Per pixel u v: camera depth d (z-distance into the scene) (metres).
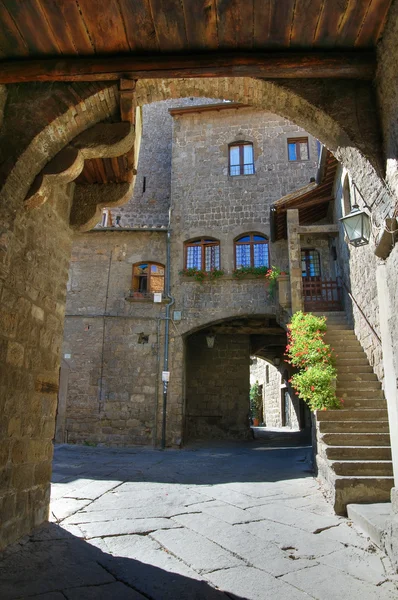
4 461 3.83
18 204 3.92
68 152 4.04
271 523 4.88
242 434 15.90
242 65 3.80
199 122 16.11
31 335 4.41
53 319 4.95
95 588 3.10
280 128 15.65
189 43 3.72
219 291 14.40
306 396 8.41
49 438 4.80
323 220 14.40
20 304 4.18
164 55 3.82
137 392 13.94
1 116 3.81
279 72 3.83
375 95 3.82
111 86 3.89
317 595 3.07
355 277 10.55
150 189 18.64
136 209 18.41
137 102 4.54
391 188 3.45
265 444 14.59
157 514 5.16
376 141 3.71
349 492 5.41
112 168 5.14
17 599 2.89
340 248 12.39
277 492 6.54
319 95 3.90
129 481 7.34
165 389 13.76
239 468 9.06
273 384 25.75
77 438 13.74
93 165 5.06
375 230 3.84
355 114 3.81
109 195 5.46
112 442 13.63
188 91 4.35
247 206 15.05
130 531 4.46
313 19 3.46
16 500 4.04
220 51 3.82
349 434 6.93
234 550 3.96
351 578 3.38
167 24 3.52
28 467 4.30
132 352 14.23
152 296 14.48
